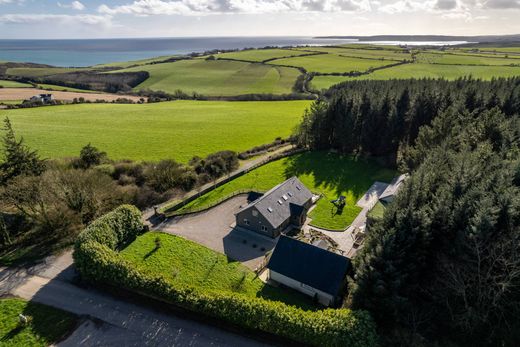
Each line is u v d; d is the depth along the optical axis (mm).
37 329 26609
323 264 31531
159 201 50438
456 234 27750
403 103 69062
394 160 66250
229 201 50688
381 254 26625
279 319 25188
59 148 68938
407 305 25734
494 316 25781
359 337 23750
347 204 51000
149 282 28953
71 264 34719
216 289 32031
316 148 75812
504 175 32812
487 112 53656
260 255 37781
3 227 37250
